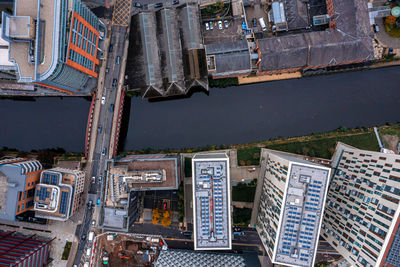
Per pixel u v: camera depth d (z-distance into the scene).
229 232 81.44
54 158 106.19
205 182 80.50
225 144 107.31
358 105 105.25
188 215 104.31
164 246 102.69
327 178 74.12
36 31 73.81
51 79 80.12
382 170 72.56
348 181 88.19
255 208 104.25
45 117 109.94
